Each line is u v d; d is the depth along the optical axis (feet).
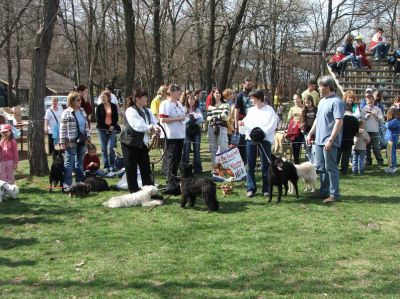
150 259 17.22
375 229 20.68
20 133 52.42
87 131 30.68
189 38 110.63
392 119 34.96
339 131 24.53
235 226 21.25
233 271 16.08
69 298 14.14
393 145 35.09
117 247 18.63
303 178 27.63
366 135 34.32
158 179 31.89
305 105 33.32
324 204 25.12
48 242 19.39
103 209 24.50
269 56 113.60
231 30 69.62
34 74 33.88
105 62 117.50
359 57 57.88
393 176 33.50
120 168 35.04
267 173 26.63
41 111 34.19
